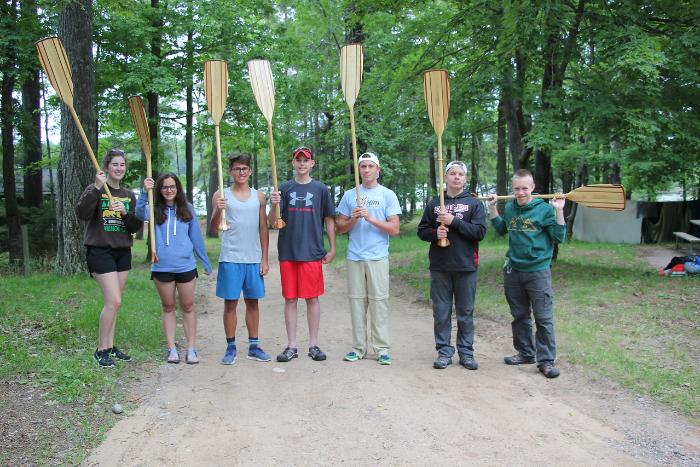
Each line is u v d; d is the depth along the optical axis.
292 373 5.01
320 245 5.38
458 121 11.17
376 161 5.38
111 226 4.90
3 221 17.38
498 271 10.89
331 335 6.70
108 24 13.97
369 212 5.30
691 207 18.78
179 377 4.90
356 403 4.21
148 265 14.69
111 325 4.97
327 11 18.56
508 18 8.70
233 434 3.68
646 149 9.10
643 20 9.12
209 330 7.13
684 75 8.85
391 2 11.53
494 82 9.83
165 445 3.51
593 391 4.46
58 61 4.61
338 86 19.72
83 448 3.42
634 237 19.44
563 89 9.32
